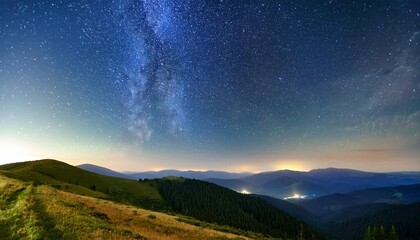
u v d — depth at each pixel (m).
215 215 152.62
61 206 26.66
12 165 130.25
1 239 16.61
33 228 18.17
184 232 31.89
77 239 17.38
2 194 27.16
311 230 166.25
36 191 31.72
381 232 117.56
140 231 27.00
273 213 178.00
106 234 19.58
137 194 146.38
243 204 185.12
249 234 61.25
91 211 29.56
